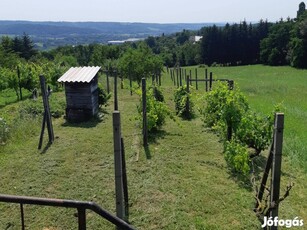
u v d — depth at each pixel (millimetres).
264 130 8617
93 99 13508
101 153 9328
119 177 5566
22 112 13383
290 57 64125
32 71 21703
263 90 25312
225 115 9367
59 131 11578
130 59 29281
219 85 11766
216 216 6086
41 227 5754
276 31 69625
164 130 11758
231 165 8195
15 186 7277
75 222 5875
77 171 8078
